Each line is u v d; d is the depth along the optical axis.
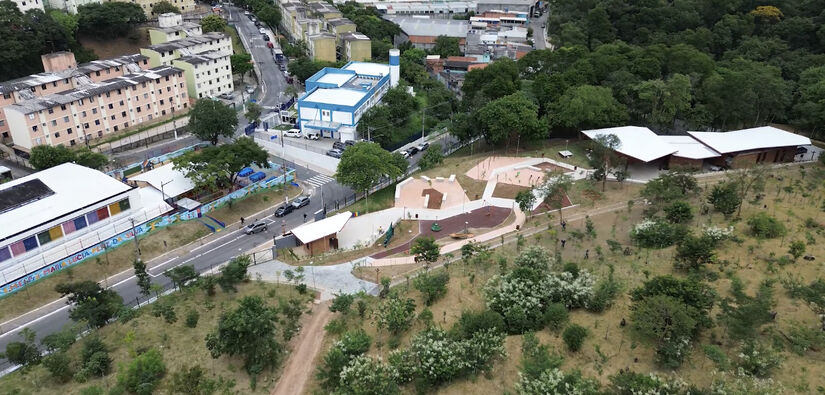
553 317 49.44
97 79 127.62
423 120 128.62
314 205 94.75
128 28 166.00
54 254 74.19
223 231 85.38
